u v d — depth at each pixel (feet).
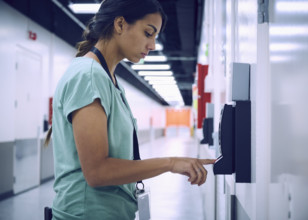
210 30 9.76
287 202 2.24
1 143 14.28
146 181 19.56
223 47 5.64
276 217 2.51
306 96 1.88
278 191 2.46
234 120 3.20
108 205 2.86
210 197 7.73
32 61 17.37
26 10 15.67
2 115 14.35
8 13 14.87
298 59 2.01
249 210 3.10
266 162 2.77
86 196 2.80
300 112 1.98
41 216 12.05
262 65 2.79
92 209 2.80
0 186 14.30
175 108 99.96
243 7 3.61
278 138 2.46
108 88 2.75
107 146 2.52
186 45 27.63
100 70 2.74
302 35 1.94
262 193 2.79
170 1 18.01
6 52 14.71
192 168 2.67
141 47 3.02
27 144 16.70
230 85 3.25
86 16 18.98
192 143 60.34
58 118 2.84
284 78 2.30
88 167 2.42
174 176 21.33
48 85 19.42
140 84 51.31
